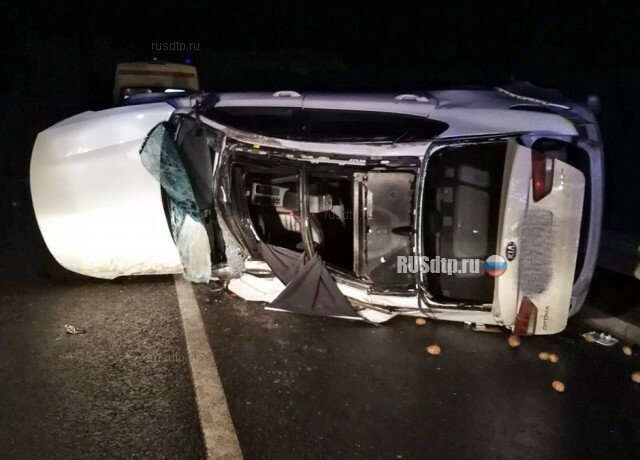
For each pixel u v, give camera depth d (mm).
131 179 4477
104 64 14617
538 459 2895
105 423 3086
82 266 4652
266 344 3951
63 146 4543
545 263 3543
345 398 3367
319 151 3820
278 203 4340
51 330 4055
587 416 3229
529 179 3430
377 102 4090
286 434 3039
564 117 3633
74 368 3588
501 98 4086
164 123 4441
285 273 4246
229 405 3271
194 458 2846
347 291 4133
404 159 3633
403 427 3117
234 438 2992
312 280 4133
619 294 4535
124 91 7848
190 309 4418
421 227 3674
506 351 3908
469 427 3129
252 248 4355
